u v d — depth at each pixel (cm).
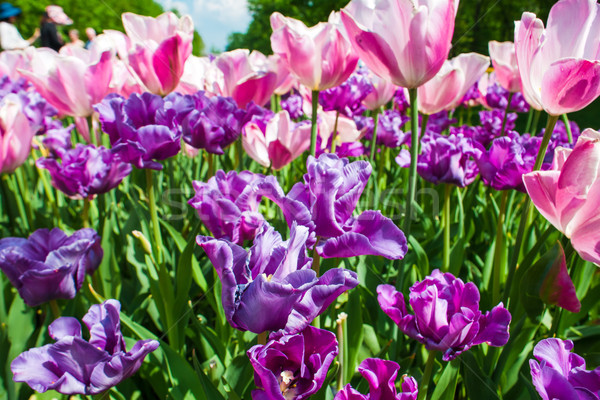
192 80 226
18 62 297
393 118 282
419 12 112
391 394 84
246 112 166
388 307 94
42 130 234
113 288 167
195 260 159
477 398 121
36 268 107
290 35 162
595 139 89
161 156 143
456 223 223
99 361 85
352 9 130
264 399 73
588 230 98
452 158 160
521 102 335
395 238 92
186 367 116
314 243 97
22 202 221
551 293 119
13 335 138
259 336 83
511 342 128
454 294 94
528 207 126
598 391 77
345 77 176
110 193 226
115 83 235
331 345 77
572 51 116
